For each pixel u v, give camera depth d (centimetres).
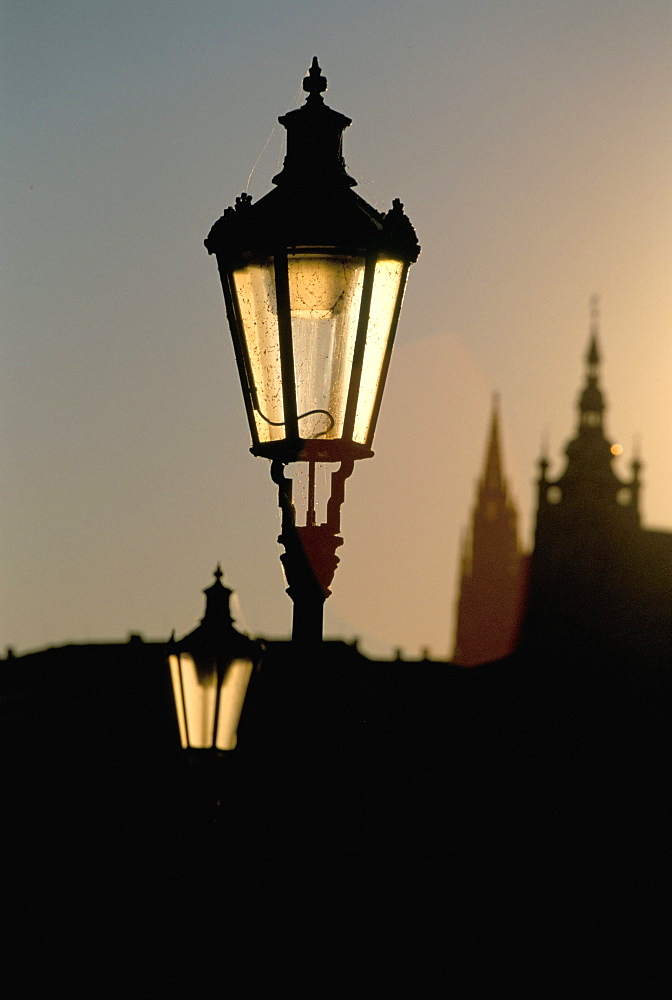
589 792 14075
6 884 8106
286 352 1445
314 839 1414
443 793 12756
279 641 10762
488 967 7838
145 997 6569
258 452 1466
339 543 1470
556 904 9475
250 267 1456
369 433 1478
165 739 9444
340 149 1512
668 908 9338
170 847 8319
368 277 1445
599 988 8056
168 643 2295
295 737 1439
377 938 8162
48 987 6856
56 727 9706
